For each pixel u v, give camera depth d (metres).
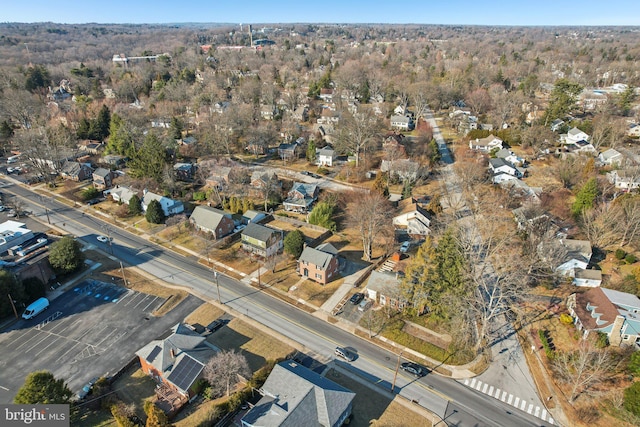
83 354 48.12
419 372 45.50
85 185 99.38
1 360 47.12
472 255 57.06
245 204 83.06
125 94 174.00
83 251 70.56
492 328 52.84
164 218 81.31
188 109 157.12
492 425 39.94
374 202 68.94
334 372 45.91
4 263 58.91
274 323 53.62
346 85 181.25
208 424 38.44
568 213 76.38
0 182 101.31
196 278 63.47
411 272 51.81
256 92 169.62
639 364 43.50
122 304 57.28
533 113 140.62
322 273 60.94
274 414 36.91
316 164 113.75
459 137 132.62
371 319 53.59
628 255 63.91
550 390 43.75
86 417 40.00
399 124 142.38
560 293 58.97
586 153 104.94
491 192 87.50
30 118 137.00
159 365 42.91
